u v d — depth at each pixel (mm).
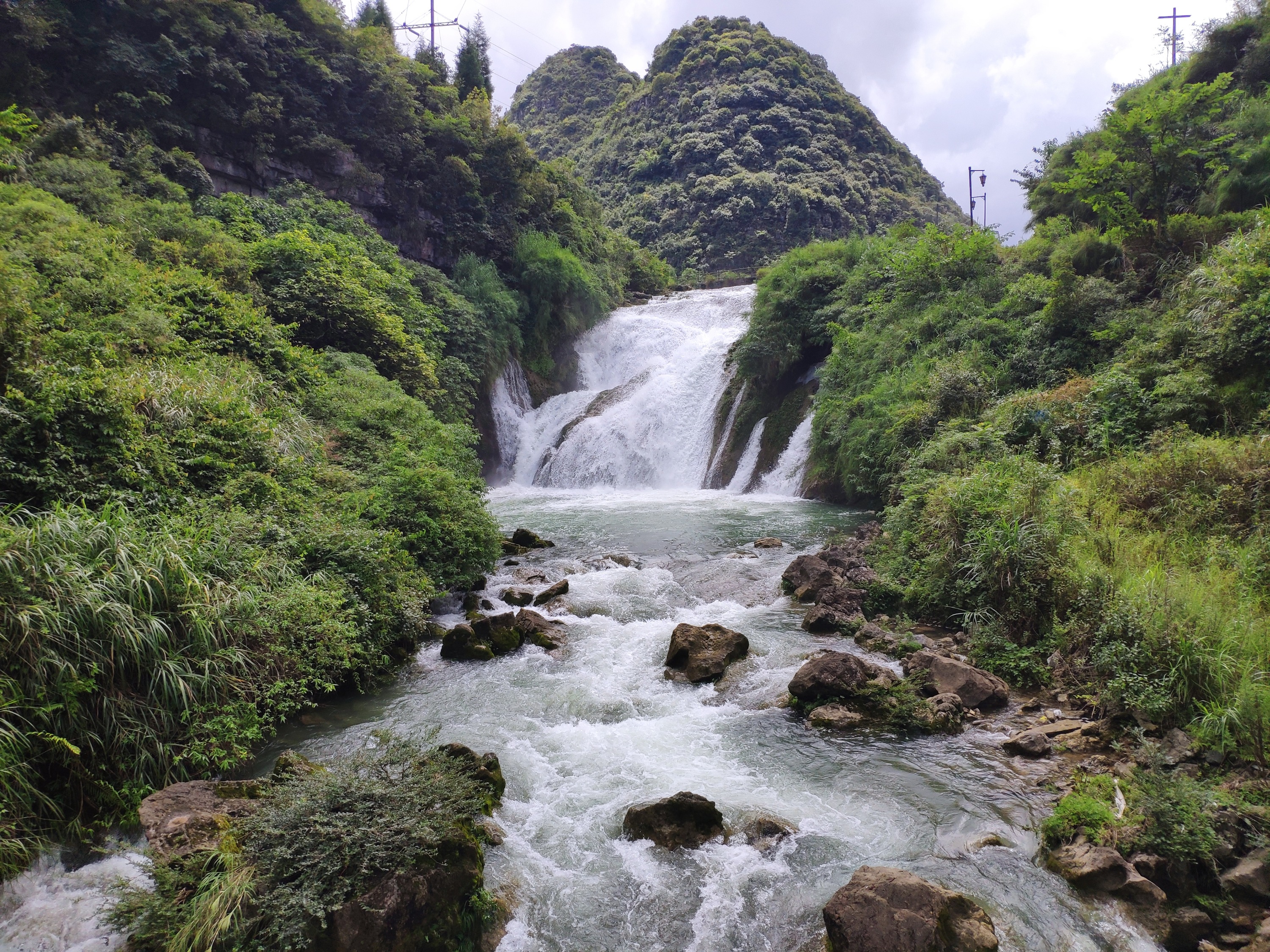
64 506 7301
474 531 11977
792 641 9461
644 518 18484
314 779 4824
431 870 4250
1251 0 22812
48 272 12391
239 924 3904
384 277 23203
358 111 31578
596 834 5457
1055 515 9453
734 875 4953
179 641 6312
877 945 3932
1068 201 25109
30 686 5184
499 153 37656
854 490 18953
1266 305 11500
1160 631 6758
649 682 8484
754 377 26516
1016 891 4602
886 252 25656
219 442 9766
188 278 15195
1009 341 17594
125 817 5281
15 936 4270
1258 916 4172
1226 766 5395
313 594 7723
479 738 7047
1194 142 17656
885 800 5809
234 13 27453
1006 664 8047
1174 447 10562
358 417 14609
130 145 22594
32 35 21969
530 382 32375
